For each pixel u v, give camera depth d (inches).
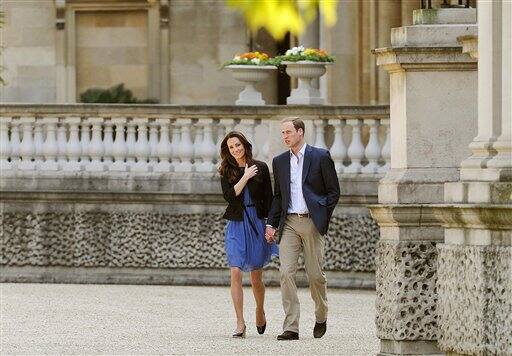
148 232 1866.4
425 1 1157.1
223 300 1660.9
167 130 1868.8
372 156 1811.0
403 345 1121.4
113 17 2751.0
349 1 2402.8
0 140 1889.8
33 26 2748.5
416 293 1119.6
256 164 1347.2
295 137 1300.4
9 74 2746.1
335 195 1300.4
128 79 2760.8
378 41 2317.9
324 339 1306.6
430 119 1120.2
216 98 2738.7
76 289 1786.4
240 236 1332.4
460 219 970.1
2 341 1275.8
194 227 1859.0
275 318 1482.5
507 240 943.0
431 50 1114.7
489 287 946.7
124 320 1446.9
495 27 967.6
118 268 1873.8
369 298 1690.5
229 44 2731.3
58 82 2753.4
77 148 1884.8
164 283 1862.7
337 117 1817.2
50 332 1343.5
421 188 1117.1
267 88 2696.9
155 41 2741.1
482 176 970.7
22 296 1681.8
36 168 1886.1
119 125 1877.5
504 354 939.3
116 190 1870.1
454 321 983.6
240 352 1219.9
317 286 1302.9
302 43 2591.0
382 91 2340.1
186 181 1857.8
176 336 1323.8
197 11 2733.8
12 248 1883.6
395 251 1117.1
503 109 968.3
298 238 1301.7
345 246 1819.6
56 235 1877.5
